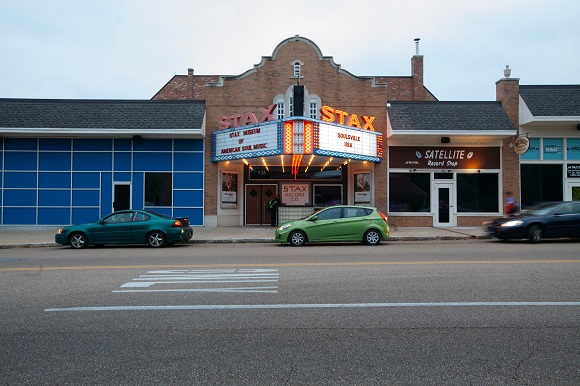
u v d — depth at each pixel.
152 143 23.00
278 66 23.33
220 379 4.48
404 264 11.08
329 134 20.17
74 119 22.11
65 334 5.82
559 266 10.60
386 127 23.11
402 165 23.09
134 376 4.56
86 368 4.77
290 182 24.45
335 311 6.80
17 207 22.70
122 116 22.41
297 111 22.42
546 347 5.31
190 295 7.82
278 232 16.42
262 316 6.55
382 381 4.43
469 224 23.03
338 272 9.98
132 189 22.88
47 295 7.89
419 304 7.16
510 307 6.96
